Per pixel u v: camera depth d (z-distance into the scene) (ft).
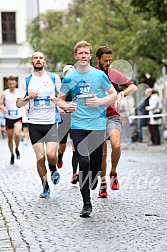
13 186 50.72
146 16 94.68
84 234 31.27
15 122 70.28
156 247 27.99
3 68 200.85
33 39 151.53
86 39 130.11
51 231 32.30
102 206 39.09
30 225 34.04
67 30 144.77
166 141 101.50
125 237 30.27
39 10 197.98
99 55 40.52
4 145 112.88
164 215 35.68
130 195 43.39
